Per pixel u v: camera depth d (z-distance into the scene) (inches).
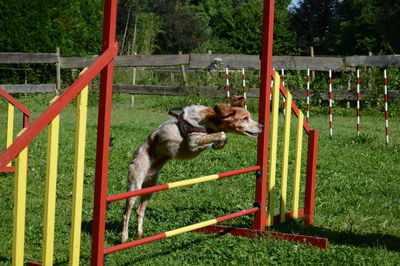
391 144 470.0
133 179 218.5
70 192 293.0
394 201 281.9
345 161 391.2
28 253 193.8
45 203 143.5
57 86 823.7
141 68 950.4
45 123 138.5
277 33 1749.5
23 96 818.8
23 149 134.9
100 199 157.2
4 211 250.1
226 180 330.6
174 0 1749.5
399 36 1444.4
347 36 1670.8
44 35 834.2
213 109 226.1
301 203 287.9
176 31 1699.1
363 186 316.5
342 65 757.9
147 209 263.9
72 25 906.7
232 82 760.3
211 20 2118.6
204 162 374.9
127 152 408.8
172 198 287.0
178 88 751.7
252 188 313.9
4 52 786.2
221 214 258.2
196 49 1620.3
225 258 189.2
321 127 579.8
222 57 781.9
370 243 211.5
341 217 250.5
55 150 142.9
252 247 202.8
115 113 695.1
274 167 230.2
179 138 219.3
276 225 235.6
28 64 841.5
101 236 158.9
